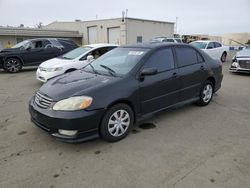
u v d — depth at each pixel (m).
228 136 4.14
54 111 3.53
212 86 5.86
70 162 3.34
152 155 3.52
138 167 3.21
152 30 33.75
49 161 3.37
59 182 2.91
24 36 28.42
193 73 5.16
